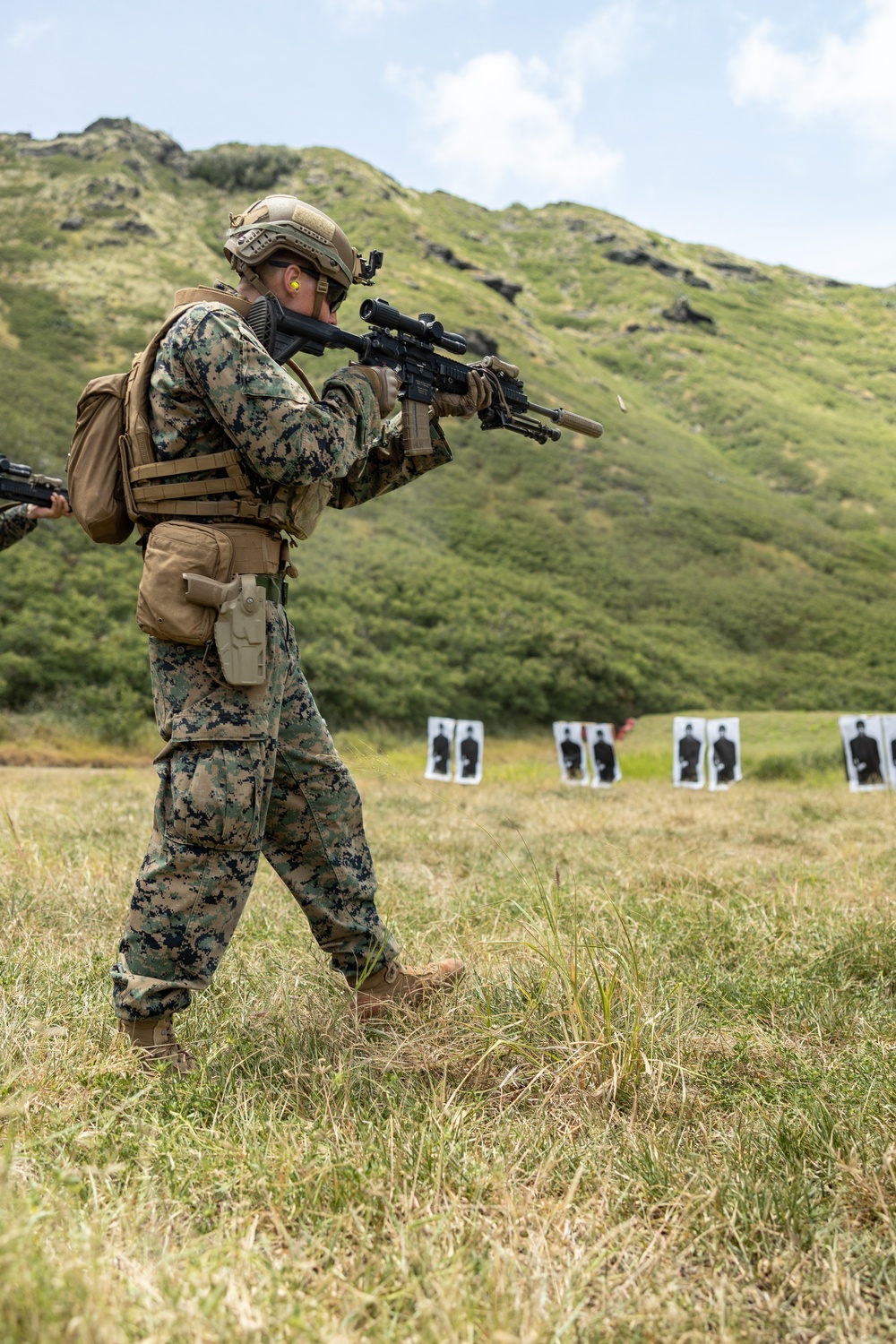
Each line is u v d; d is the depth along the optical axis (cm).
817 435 6172
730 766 1173
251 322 231
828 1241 158
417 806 795
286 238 234
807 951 325
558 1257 152
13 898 357
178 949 218
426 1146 177
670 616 3253
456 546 3312
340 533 3080
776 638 3284
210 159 7294
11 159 6569
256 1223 150
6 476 470
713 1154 186
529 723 2388
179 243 5647
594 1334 132
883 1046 245
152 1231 148
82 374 3700
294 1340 123
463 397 276
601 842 595
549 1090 212
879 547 4666
